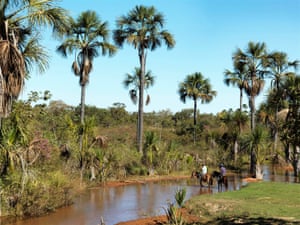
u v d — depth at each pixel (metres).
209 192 23.39
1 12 11.35
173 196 21.75
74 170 24.61
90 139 26.75
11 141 14.01
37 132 20.11
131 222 14.61
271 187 21.86
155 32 38.25
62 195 17.98
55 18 12.19
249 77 40.50
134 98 44.34
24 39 12.86
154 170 32.84
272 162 38.91
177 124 67.06
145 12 37.62
